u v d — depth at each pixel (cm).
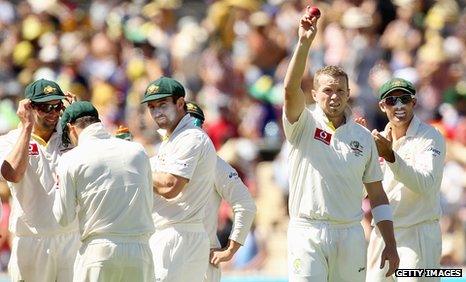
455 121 6531
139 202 3609
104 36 7838
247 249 6194
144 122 6844
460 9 8094
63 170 3609
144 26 7912
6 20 8175
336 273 3644
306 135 3641
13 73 7788
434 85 7262
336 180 3616
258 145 6931
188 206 3775
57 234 3819
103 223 3581
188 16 8431
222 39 7838
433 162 3881
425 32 7662
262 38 7512
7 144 3866
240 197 3975
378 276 3941
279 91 7162
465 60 7519
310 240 3619
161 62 7656
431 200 3906
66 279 3828
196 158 3741
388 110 3912
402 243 3919
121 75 7544
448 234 6159
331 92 3619
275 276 5762
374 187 3697
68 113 3678
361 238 3656
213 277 3978
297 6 7825
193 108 4006
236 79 7438
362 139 3656
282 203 6519
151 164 3828
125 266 3581
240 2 7906
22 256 3819
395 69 7325
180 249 3759
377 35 7600
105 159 3609
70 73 7519
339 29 7469
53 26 8106
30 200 3806
